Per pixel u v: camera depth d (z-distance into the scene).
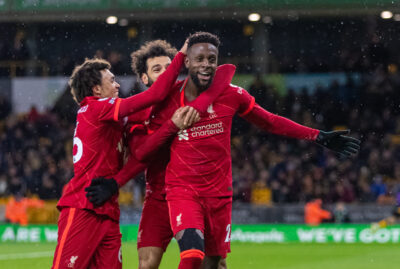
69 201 8.37
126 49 43.41
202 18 40.19
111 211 8.45
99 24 42.62
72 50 43.72
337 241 29.12
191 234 8.19
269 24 43.50
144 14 38.62
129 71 42.38
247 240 29.58
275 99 42.03
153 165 9.48
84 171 8.44
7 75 44.00
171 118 8.52
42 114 40.94
